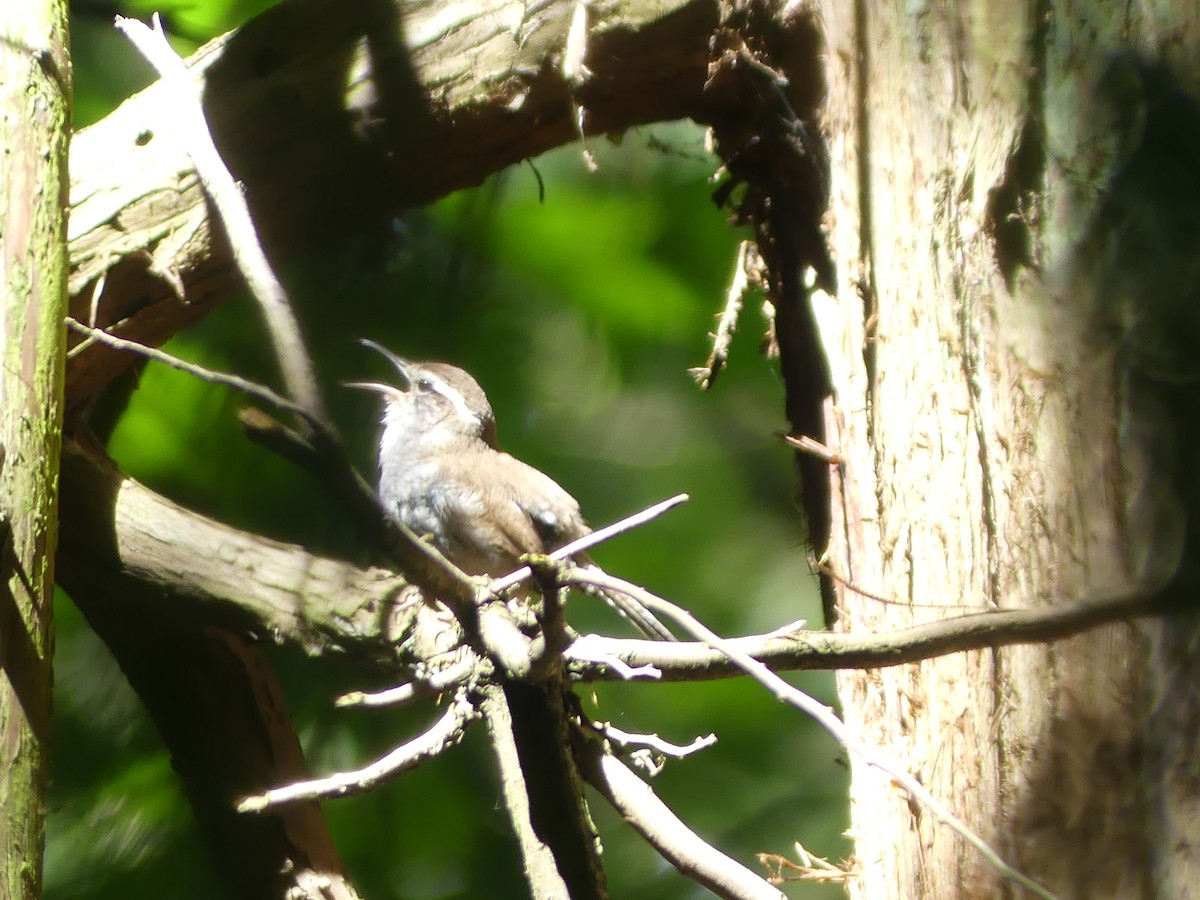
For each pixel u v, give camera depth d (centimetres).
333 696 927
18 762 568
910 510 622
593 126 887
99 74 1112
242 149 870
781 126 762
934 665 597
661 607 460
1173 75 550
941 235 624
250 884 767
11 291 629
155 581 741
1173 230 536
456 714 625
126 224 846
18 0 680
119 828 912
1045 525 544
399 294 1083
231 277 875
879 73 679
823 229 715
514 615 604
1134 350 533
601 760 647
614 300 1222
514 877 974
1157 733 492
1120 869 488
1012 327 576
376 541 472
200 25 1102
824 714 439
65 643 1003
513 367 1178
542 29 844
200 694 793
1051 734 522
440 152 888
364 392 1127
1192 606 460
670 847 633
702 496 1372
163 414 1005
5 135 651
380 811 962
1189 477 509
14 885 550
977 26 623
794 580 1350
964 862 549
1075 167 566
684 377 1323
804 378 762
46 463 625
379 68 867
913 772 604
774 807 1179
